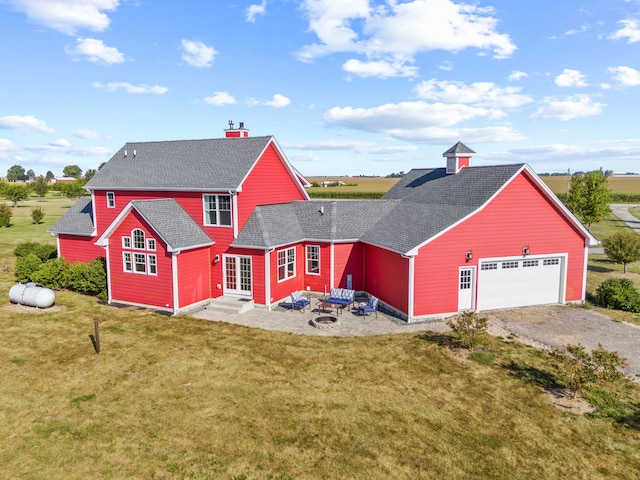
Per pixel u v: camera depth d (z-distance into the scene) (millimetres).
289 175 25859
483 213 19453
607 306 21094
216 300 21359
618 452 10078
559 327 18016
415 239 19359
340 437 10406
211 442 10133
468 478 9102
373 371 13945
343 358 14953
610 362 12328
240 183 21203
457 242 19203
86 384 12906
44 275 23938
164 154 25984
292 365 14375
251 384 12992
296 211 24922
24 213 69000
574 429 10891
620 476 9281
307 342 16484
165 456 9633
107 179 25328
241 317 19688
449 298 19422
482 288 20062
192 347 15805
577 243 21109
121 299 21547
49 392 12406
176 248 19469
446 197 22672
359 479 9008
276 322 18953
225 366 14219
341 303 20156
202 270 21547
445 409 11719
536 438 10516
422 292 18969
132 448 9891
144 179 24203
